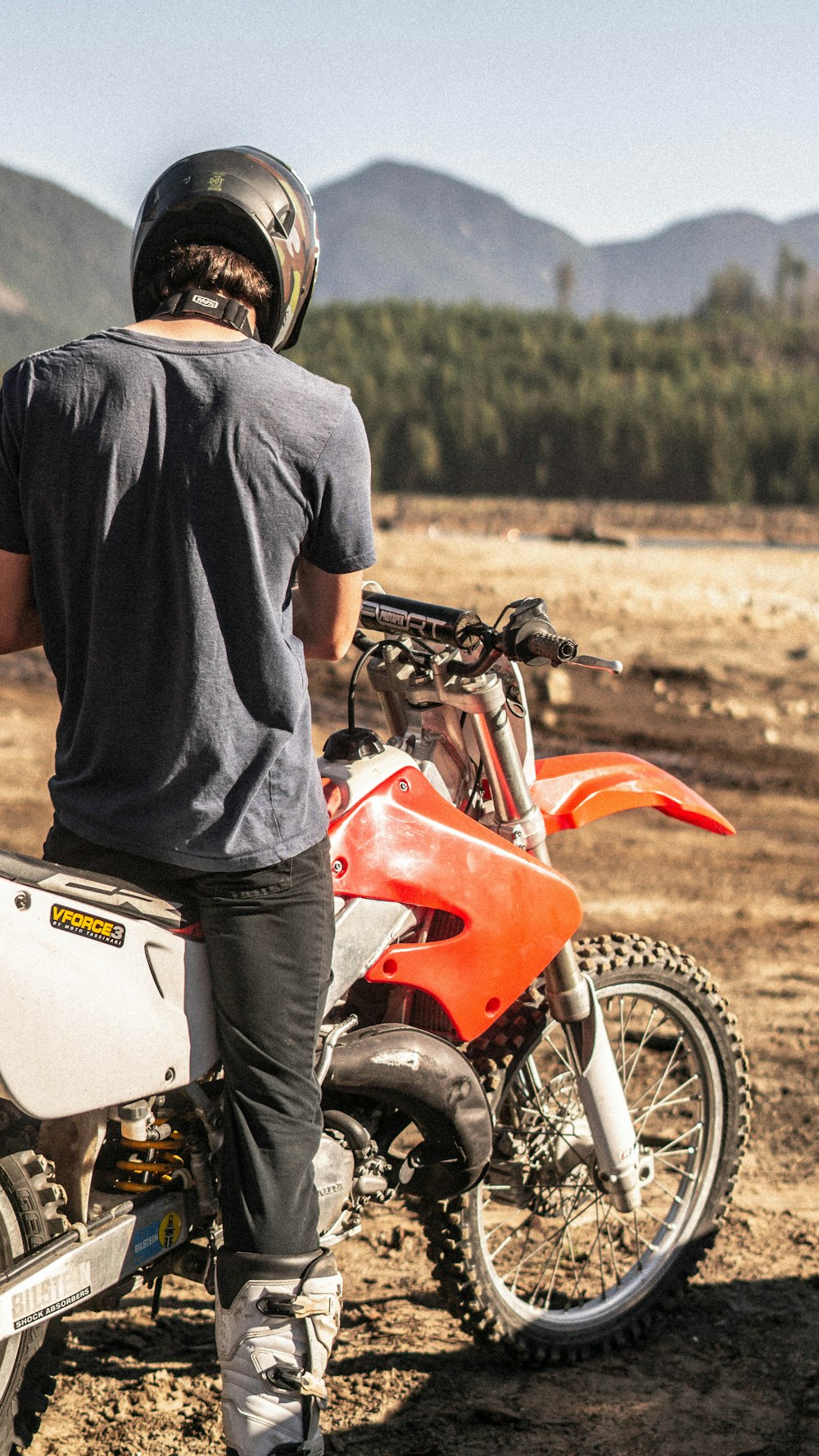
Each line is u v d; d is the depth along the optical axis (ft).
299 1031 8.04
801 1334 11.62
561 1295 11.89
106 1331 11.41
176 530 7.43
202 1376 10.73
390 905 9.37
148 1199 8.15
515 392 513.86
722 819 11.46
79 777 7.85
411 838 9.42
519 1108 10.98
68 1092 7.41
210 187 8.16
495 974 9.82
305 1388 7.97
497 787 10.07
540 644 8.82
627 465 467.11
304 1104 8.10
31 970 7.27
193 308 7.87
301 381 7.66
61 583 7.68
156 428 7.43
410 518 323.37
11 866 7.23
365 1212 13.97
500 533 272.92
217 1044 8.05
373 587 9.86
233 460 7.38
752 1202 14.05
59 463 7.47
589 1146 11.10
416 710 10.40
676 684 49.96
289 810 7.82
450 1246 10.57
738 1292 12.34
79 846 7.97
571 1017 10.59
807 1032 19.20
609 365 617.21
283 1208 7.99
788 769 39.24
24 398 7.55
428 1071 9.45
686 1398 10.73
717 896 26.84
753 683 50.47
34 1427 7.85
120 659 7.55
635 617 65.72
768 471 449.06
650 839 31.86
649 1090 12.00
